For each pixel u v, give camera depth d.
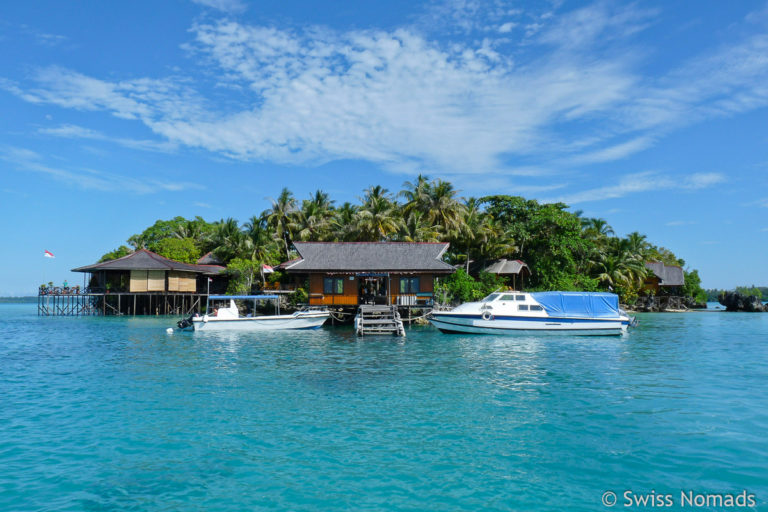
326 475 9.12
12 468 9.47
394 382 17.05
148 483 8.80
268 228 62.94
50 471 9.34
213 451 10.34
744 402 14.23
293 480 8.91
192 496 8.30
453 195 58.78
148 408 13.63
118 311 58.06
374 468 9.42
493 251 59.88
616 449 10.39
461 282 49.16
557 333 32.22
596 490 8.51
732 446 10.55
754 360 22.28
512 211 65.25
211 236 66.25
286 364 20.91
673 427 11.85
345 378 17.77
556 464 9.60
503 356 23.27
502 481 8.84
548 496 8.29
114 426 12.00
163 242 64.12
